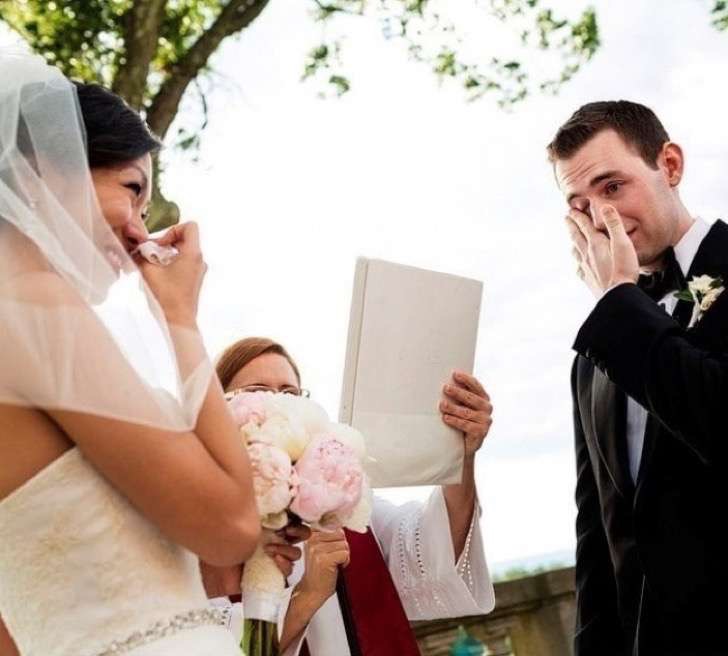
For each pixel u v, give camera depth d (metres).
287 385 2.58
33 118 1.51
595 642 2.52
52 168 1.51
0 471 1.45
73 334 1.44
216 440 1.55
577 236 2.56
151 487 1.46
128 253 1.67
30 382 1.43
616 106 2.59
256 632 1.83
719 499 2.21
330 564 2.27
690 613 2.20
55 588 1.45
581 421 2.66
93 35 6.37
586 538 2.60
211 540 1.51
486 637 4.34
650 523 2.28
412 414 2.42
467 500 2.62
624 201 2.48
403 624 2.57
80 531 1.46
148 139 1.67
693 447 2.17
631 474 2.43
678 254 2.50
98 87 1.68
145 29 6.00
